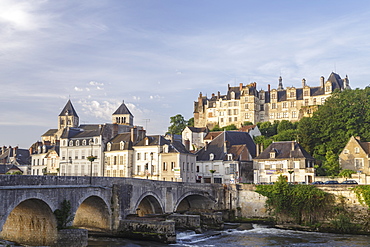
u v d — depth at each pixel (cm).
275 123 10669
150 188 4625
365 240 4312
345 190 5050
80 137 7662
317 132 7675
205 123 12194
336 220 4962
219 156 7331
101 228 4131
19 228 3450
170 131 12631
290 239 4328
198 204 5997
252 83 11712
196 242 4034
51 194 3195
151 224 3934
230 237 4403
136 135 7194
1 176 2745
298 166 6588
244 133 8119
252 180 7138
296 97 11006
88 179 3712
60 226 3272
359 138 6894
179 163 6538
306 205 5153
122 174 7025
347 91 8119
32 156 9531
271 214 5438
